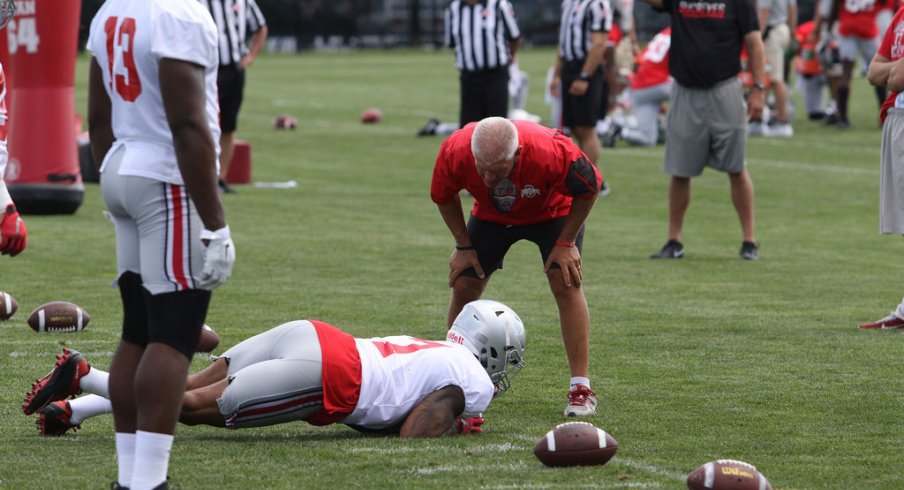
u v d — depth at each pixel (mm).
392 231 42406
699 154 37500
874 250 39906
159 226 15164
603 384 22688
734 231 43812
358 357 18625
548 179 20500
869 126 79625
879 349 25750
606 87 71500
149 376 15047
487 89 53125
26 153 43344
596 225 45062
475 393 19219
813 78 83312
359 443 18516
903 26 27656
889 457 17953
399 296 30984
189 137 14758
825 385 22594
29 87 43188
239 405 18109
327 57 171750
